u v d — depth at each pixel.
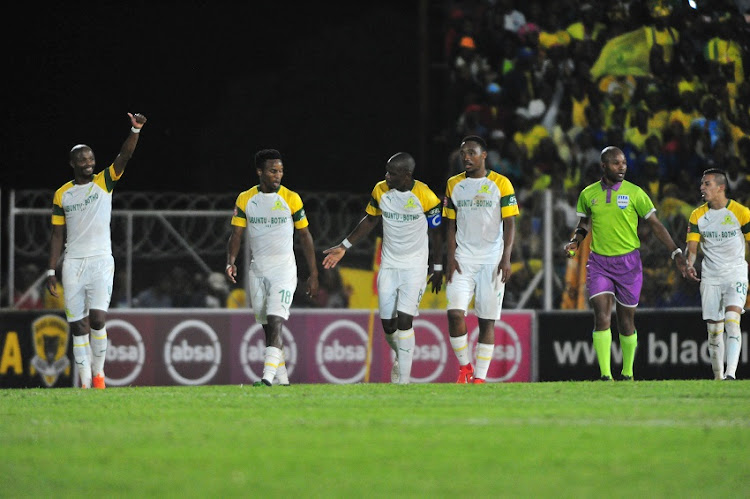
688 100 62.03
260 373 43.53
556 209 46.25
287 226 32.44
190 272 44.31
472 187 33.88
